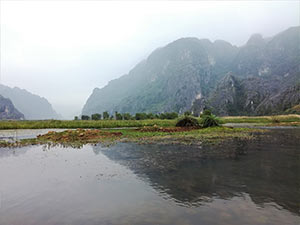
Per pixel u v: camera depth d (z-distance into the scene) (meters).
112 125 47.19
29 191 6.82
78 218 4.96
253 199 5.92
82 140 20.98
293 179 7.71
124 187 7.07
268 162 10.48
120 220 4.81
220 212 5.14
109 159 11.59
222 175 8.31
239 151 13.64
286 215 4.95
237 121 68.50
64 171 9.23
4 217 5.08
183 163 10.41
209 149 14.52
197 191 6.61
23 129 41.97
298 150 13.91
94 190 6.83
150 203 5.73
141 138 21.73
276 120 67.44
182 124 39.66
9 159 12.01
